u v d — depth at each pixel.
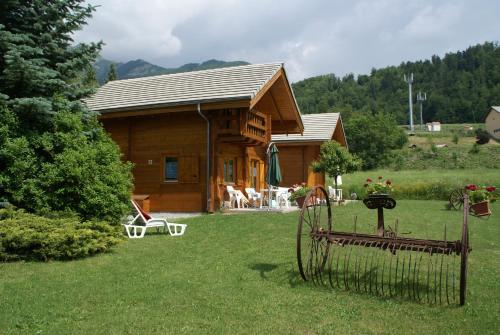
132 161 17.50
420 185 25.27
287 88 18.73
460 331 4.77
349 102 131.62
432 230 11.94
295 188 20.92
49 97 10.54
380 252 8.61
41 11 10.92
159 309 5.34
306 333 4.67
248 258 8.12
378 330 4.77
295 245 9.33
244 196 18.52
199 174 16.42
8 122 9.43
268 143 18.33
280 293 6.01
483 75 134.88
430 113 128.62
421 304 5.64
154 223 10.63
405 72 150.12
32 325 4.81
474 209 15.54
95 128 11.22
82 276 6.82
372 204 6.89
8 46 9.79
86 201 9.33
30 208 9.23
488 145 58.00
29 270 7.16
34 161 9.51
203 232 11.09
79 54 11.27
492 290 6.30
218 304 5.53
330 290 6.19
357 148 54.69
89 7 11.14
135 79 19.78
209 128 16.31
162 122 17.14
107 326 4.80
